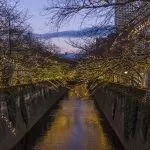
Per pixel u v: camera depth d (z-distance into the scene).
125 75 24.22
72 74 28.20
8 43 29.61
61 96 85.75
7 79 29.31
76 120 40.78
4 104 23.47
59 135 30.62
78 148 25.34
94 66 20.39
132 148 20.94
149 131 16.72
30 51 35.56
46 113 49.41
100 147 25.81
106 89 43.34
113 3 12.57
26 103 32.62
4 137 22.66
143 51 17.48
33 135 31.19
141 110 18.58
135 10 13.94
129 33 14.79
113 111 33.47
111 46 16.94
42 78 47.97
